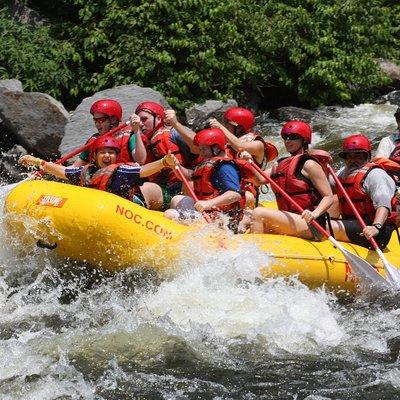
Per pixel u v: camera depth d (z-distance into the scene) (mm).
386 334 18578
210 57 39469
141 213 19562
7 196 20422
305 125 21031
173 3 39312
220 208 20156
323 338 18234
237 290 19391
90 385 16125
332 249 20453
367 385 16141
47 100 33875
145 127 22938
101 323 18641
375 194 20625
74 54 38906
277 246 19844
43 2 43938
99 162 20703
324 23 43000
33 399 15656
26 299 20031
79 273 20344
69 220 19219
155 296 19375
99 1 40156
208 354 17406
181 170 21922
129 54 38625
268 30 41781
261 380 16391
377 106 42406
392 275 20172
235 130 22844
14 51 37656
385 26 45219
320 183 20578
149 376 16484
